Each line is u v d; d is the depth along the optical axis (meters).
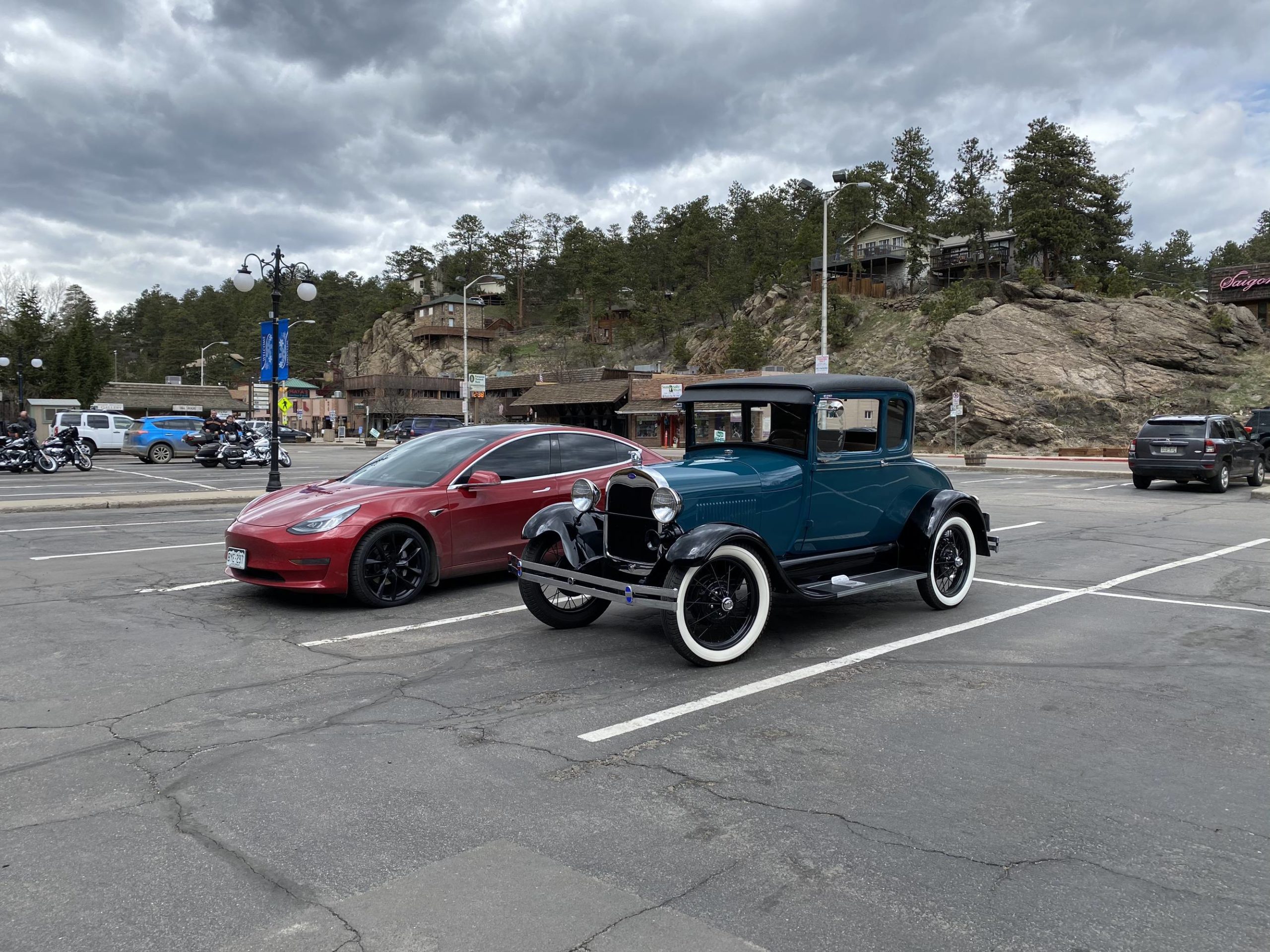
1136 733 4.45
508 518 8.20
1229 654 5.97
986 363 45.47
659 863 3.12
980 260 73.19
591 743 4.31
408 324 133.00
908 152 81.50
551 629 6.75
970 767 4.01
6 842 3.28
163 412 70.38
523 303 130.88
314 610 7.36
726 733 4.45
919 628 6.75
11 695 5.09
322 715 4.75
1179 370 44.19
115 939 2.65
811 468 6.41
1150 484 20.38
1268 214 100.00
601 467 8.92
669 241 109.62
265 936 2.66
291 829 3.39
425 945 2.61
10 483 21.09
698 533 5.54
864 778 3.88
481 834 3.34
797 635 6.54
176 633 6.58
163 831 3.38
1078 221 61.81
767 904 2.84
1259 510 15.20
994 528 12.80
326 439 80.19
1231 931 2.69
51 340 60.16
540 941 2.62
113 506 15.64
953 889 2.94
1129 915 2.78
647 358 98.50
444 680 5.39
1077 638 6.42
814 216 84.62
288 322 17.64
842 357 63.78
